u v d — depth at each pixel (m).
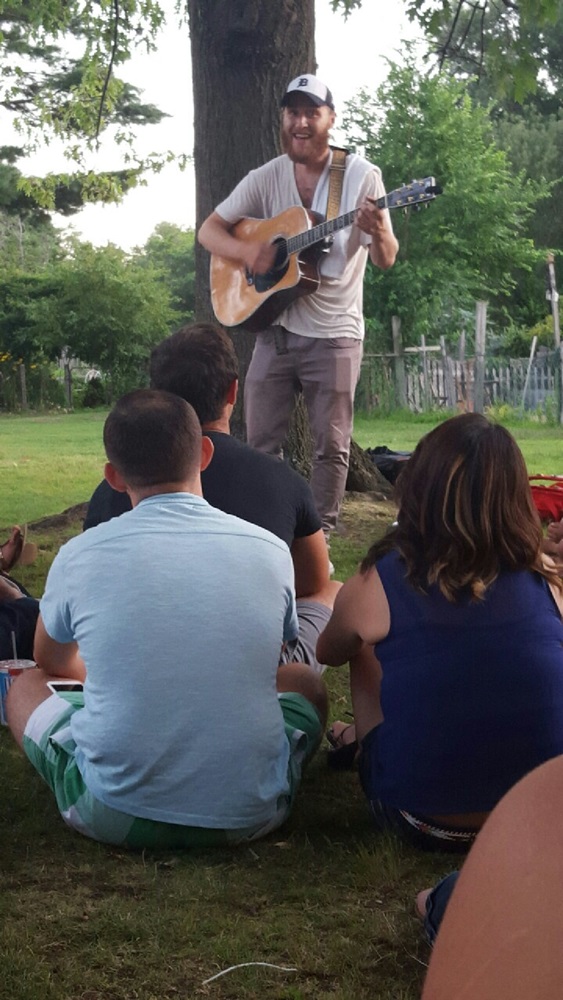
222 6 7.43
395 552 2.67
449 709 2.57
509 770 2.60
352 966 2.23
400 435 17.97
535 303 35.03
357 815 3.04
